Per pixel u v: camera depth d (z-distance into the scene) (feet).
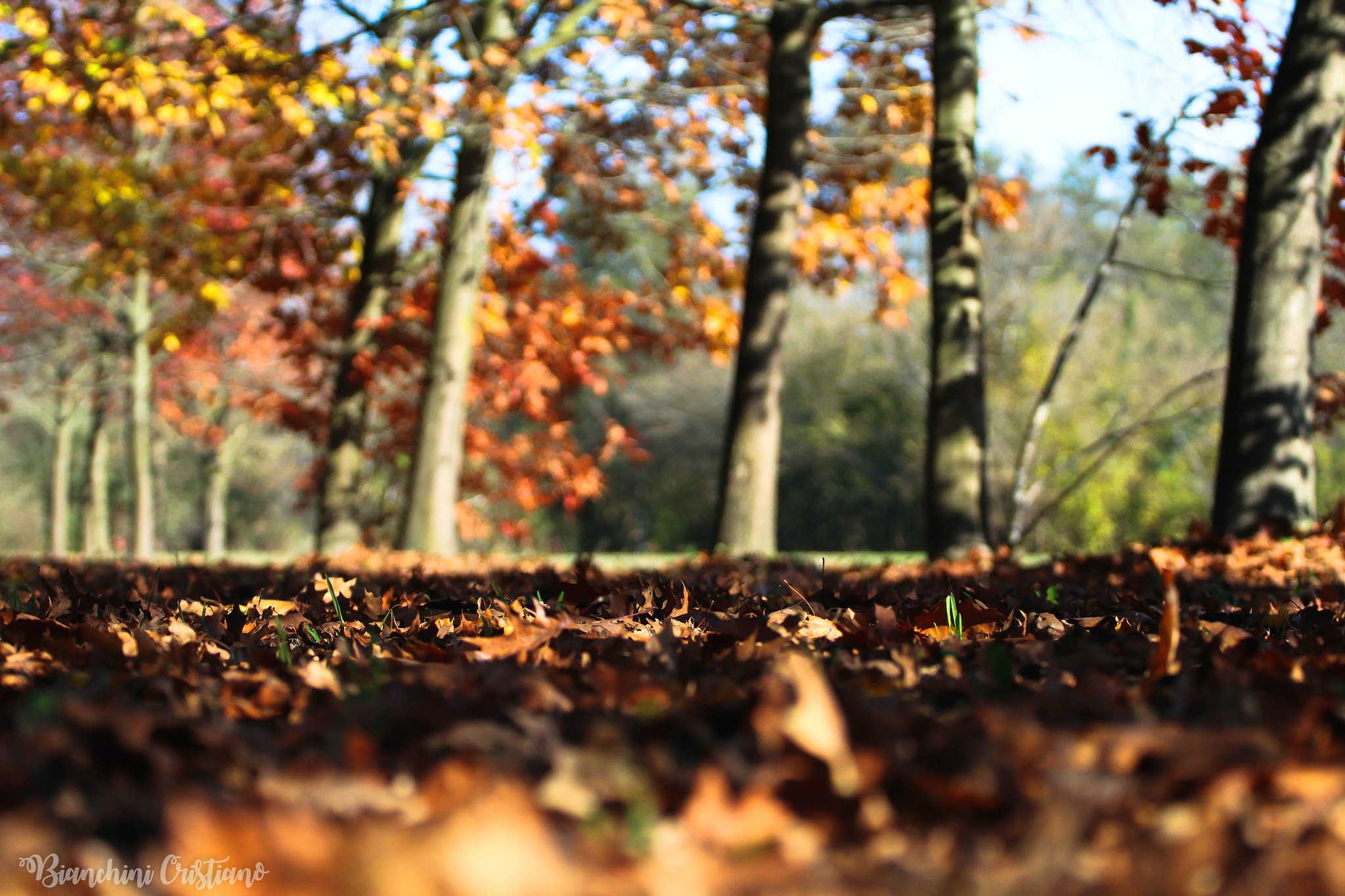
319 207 52.60
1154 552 24.30
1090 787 4.46
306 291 57.88
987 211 51.16
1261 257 27.61
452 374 46.34
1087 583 20.22
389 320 51.55
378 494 75.00
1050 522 93.81
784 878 3.86
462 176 46.57
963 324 33.94
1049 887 3.77
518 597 16.02
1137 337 96.84
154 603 15.51
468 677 7.84
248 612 13.69
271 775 5.38
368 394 57.47
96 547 97.14
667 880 3.76
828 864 4.19
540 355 58.90
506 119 37.58
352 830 4.07
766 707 5.52
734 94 49.70
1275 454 27.09
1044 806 4.44
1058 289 102.22
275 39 40.04
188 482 150.71
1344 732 6.19
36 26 36.32
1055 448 91.97
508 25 45.19
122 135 56.75
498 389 60.54
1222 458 28.02
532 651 9.83
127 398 91.04
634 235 59.93
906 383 114.01
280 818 4.12
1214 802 4.41
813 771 4.75
